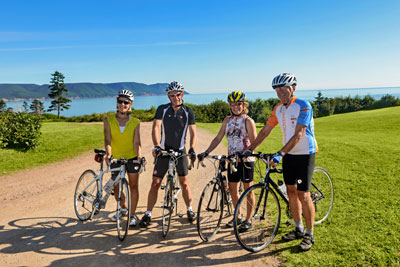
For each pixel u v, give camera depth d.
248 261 3.24
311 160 3.32
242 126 3.84
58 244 3.76
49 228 4.29
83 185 4.62
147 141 15.13
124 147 4.13
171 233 4.03
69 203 5.52
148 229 4.18
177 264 3.22
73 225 4.39
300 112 3.25
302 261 3.14
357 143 12.09
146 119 39.59
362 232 3.75
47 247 3.68
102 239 3.88
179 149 4.23
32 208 5.27
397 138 14.47
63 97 89.81
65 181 7.42
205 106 43.38
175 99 4.10
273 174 7.13
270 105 44.03
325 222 4.11
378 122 24.42
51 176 8.07
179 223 4.37
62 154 11.25
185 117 4.19
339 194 5.36
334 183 6.09
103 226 4.31
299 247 3.38
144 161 4.11
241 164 3.83
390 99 74.25
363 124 24.48
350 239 3.57
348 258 3.15
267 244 3.54
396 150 9.80
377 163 7.93
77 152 11.78
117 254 3.48
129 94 4.05
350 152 9.81
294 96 3.41
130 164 4.06
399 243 3.40
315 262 3.10
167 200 4.13
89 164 9.78
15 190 6.60
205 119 41.00
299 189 3.38
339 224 4.02
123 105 4.04
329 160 8.63
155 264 3.24
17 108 24.55
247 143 3.89
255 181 6.60
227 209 4.53
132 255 3.45
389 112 33.69
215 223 4.24
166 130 4.18
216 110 42.72
